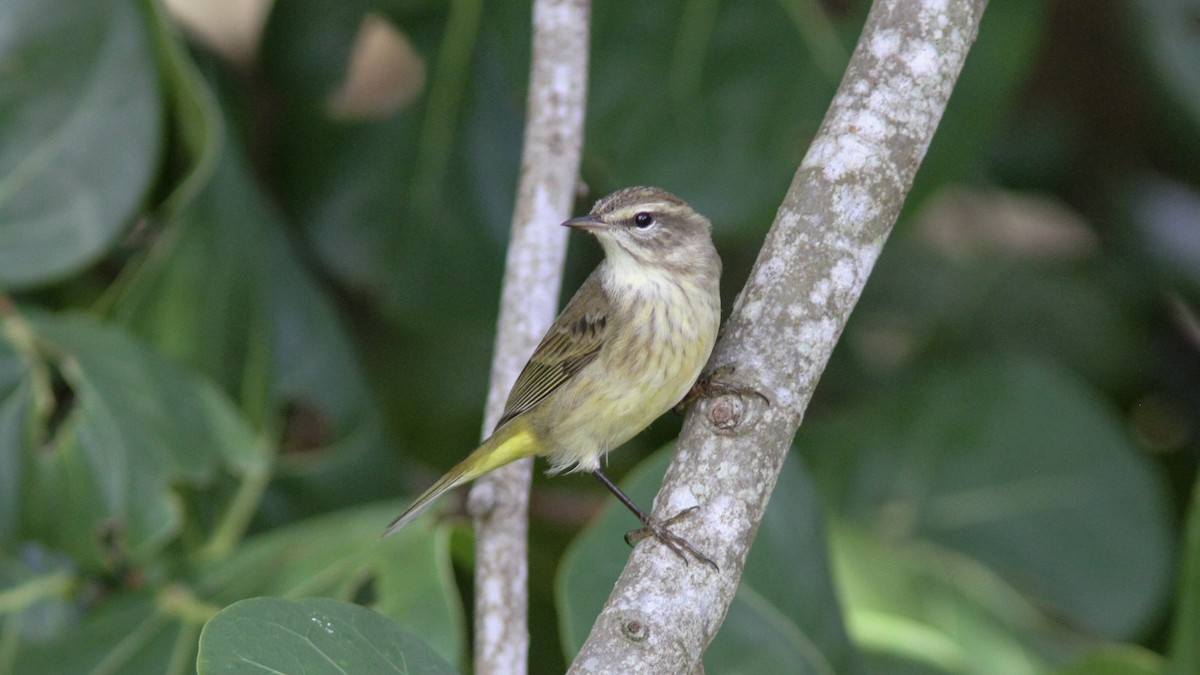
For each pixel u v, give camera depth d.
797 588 8.96
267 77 11.60
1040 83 13.09
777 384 6.17
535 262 8.23
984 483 11.67
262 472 10.53
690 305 8.35
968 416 11.88
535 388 8.40
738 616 8.77
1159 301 13.02
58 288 11.08
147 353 9.89
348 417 11.02
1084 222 13.27
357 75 11.77
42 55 9.94
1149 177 13.00
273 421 10.72
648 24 11.32
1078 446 11.73
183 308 10.38
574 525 12.14
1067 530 11.45
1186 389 12.98
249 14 12.21
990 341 12.89
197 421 9.84
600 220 8.47
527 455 8.41
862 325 12.96
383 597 8.59
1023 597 11.21
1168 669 9.09
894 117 6.59
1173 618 11.65
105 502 9.35
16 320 9.74
